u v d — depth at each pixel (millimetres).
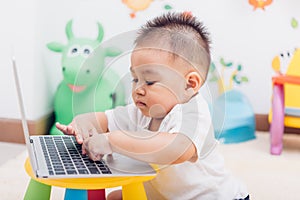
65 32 2068
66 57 1858
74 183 709
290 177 1542
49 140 909
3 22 1824
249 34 2133
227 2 2113
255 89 2162
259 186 1444
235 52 2150
